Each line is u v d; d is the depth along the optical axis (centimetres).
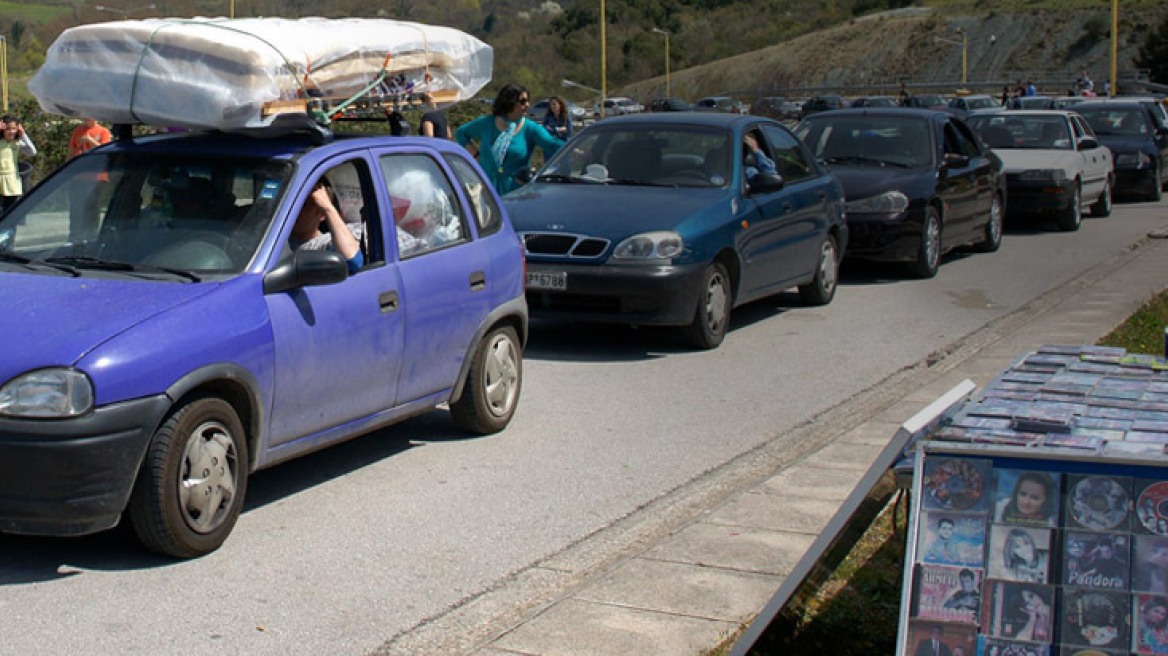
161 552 540
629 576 526
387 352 647
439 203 714
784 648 394
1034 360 463
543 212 1032
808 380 941
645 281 984
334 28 674
